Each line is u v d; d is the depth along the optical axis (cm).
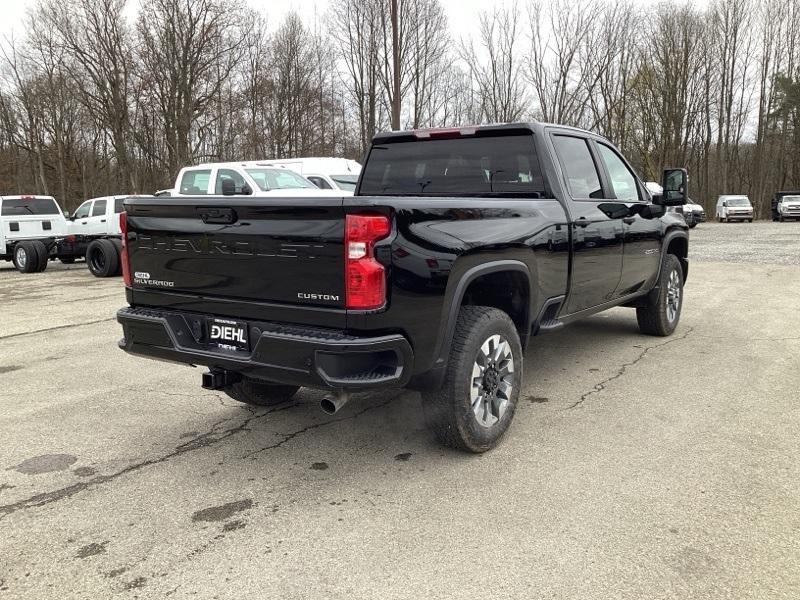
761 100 4734
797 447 363
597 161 496
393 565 254
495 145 447
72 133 4000
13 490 327
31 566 258
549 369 536
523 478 329
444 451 368
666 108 4275
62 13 2958
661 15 4203
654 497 305
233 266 318
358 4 3338
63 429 417
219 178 1164
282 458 364
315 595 235
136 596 237
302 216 290
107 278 1375
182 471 348
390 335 291
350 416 434
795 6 4562
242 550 267
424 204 305
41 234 1595
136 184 3253
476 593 234
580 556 257
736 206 3669
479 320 346
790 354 572
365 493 317
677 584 237
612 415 421
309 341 285
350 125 3697
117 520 295
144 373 556
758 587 235
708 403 441
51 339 710
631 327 700
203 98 3114
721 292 960
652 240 574
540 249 392
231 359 317
